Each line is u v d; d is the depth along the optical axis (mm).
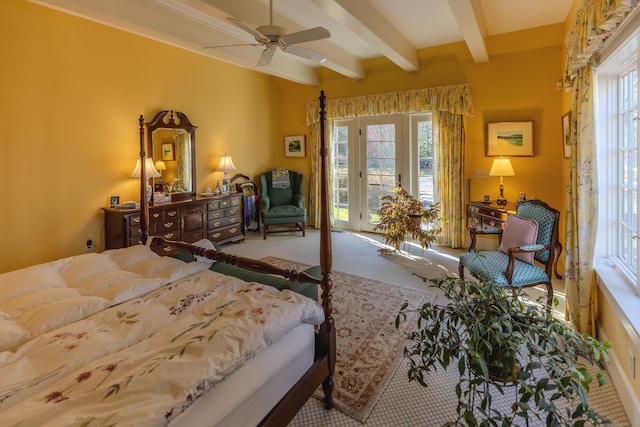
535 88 4422
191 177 5199
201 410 1205
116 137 4355
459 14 3098
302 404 1674
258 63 3408
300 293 2021
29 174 3656
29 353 1360
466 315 1438
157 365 1219
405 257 4680
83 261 2242
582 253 2494
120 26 3332
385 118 5848
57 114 3824
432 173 5473
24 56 3547
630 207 2391
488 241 4918
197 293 1874
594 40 2225
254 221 6457
